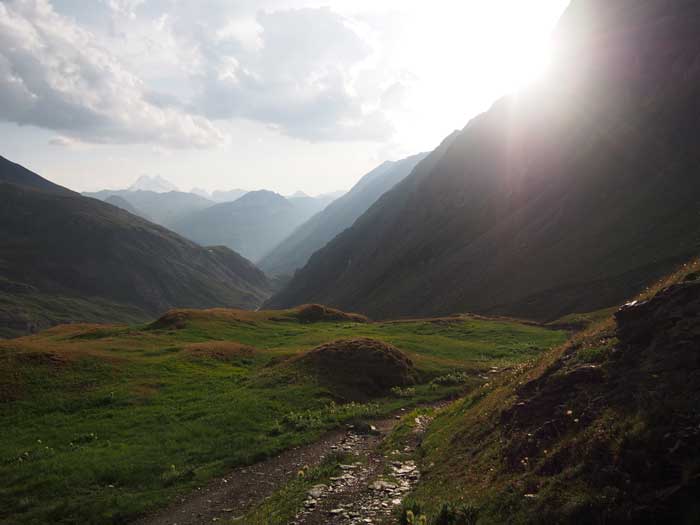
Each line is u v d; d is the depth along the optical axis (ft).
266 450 79.25
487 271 488.02
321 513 50.70
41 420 92.48
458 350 175.94
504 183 629.92
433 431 76.23
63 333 222.28
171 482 68.69
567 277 382.22
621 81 527.81
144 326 221.66
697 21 478.59
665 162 418.31
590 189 472.03
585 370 48.14
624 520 29.66
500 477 43.86
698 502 27.99
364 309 643.86
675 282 48.62
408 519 42.19
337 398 110.42
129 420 92.32
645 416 35.32
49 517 58.80
